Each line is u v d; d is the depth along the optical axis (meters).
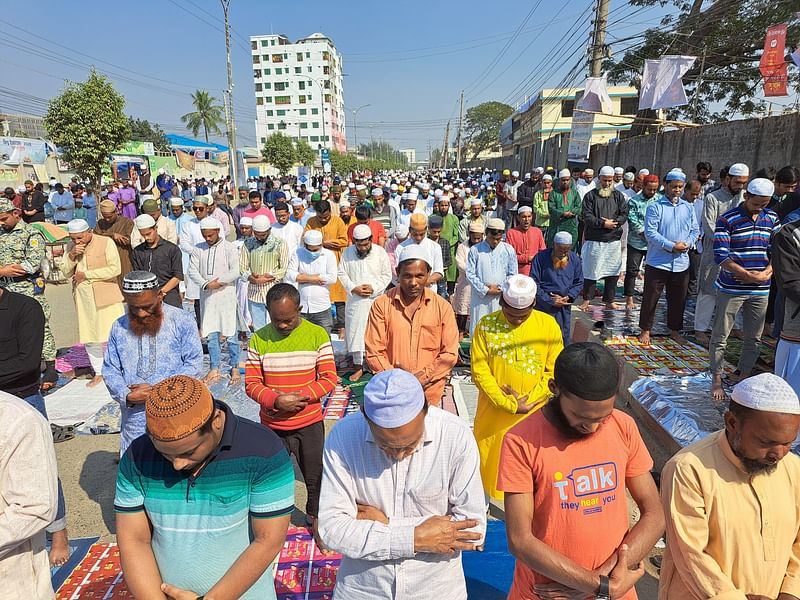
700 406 4.90
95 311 6.00
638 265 8.05
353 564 1.99
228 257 6.13
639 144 15.73
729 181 6.01
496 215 14.67
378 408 1.70
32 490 1.96
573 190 9.23
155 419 1.66
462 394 6.05
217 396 5.97
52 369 5.53
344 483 1.94
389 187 23.58
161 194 22.45
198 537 1.90
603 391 1.79
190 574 1.92
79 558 3.42
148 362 3.21
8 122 36.94
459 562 2.01
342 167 72.94
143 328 3.20
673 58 12.79
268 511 1.95
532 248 7.43
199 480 1.87
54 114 20.56
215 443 1.84
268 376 3.40
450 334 3.88
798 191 5.43
